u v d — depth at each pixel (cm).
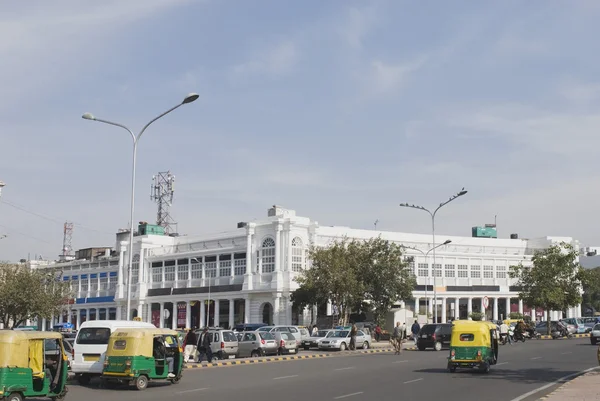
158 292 7994
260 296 6925
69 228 11438
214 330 3788
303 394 2006
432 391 2066
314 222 6956
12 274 4706
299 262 6862
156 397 1966
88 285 9275
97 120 3406
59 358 1822
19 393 1647
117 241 9519
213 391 2120
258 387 2227
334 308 6600
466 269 8394
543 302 6506
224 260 7444
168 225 10169
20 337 1669
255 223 7131
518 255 8781
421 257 8094
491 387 2178
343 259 5962
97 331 2405
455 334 2728
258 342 4022
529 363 3183
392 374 2680
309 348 4953
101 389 2223
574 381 2188
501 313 8562
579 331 6744
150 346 2255
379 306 6153
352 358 3756
